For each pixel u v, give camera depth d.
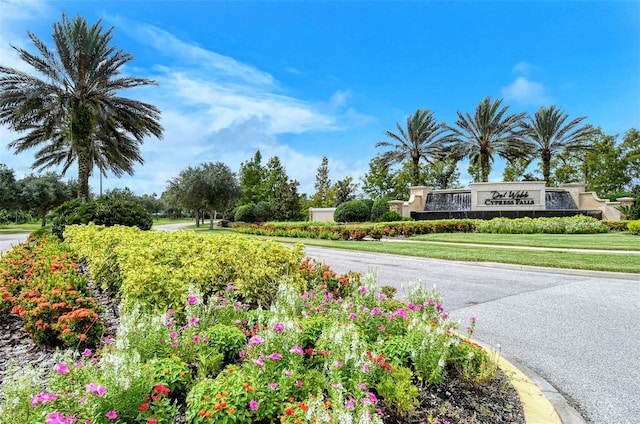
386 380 2.66
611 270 8.66
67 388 2.30
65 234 11.48
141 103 19.95
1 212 43.31
